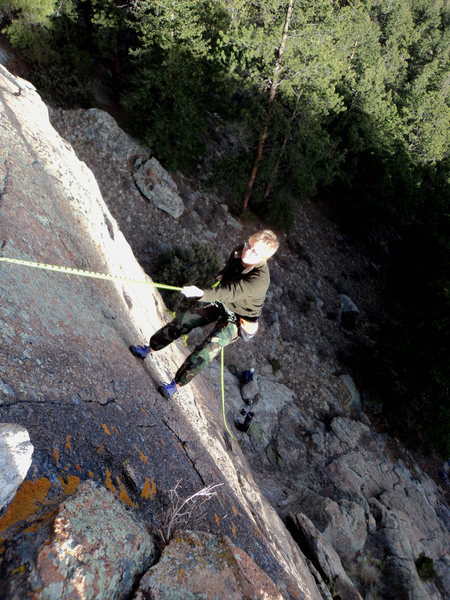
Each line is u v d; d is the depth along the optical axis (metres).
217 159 23.14
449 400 19.92
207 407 5.85
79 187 4.96
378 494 16.41
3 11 19.73
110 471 2.24
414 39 55.00
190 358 3.74
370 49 34.47
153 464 2.71
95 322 3.54
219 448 4.70
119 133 19.25
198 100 19.88
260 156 21.23
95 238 4.65
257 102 19.89
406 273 29.11
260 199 23.47
